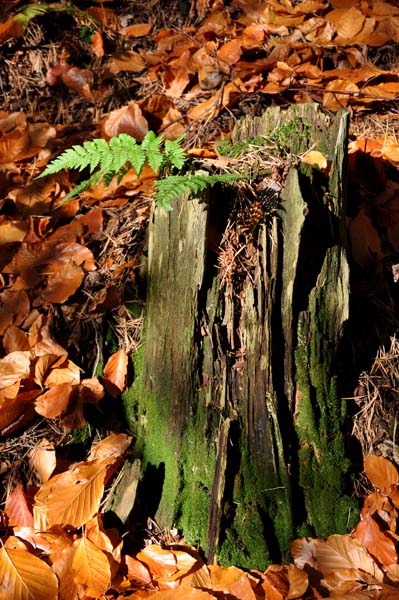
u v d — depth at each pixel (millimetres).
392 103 3480
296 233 2260
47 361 2543
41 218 3023
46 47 3893
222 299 2352
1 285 2812
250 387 2342
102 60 3916
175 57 3820
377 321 2660
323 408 2432
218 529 2312
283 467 2355
